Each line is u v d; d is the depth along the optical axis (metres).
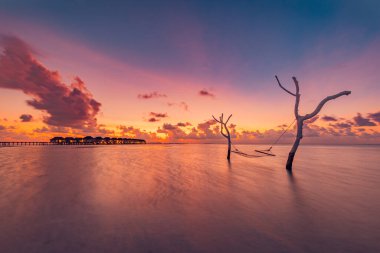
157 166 15.09
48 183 8.48
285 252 3.48
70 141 126.38
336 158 25.34
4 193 6.86
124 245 3.57
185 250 3.46
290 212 5.45
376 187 8.62
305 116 13.77
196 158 23.48
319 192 7.68
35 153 29.05
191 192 7.40
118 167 14.04
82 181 8.97
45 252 3.31
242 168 14.70
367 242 3.87
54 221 4.56
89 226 4.32
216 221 4.75
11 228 4.18
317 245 3.73
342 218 5.05
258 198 6.75
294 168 15.01
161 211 5.33
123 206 5.67
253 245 3.68
